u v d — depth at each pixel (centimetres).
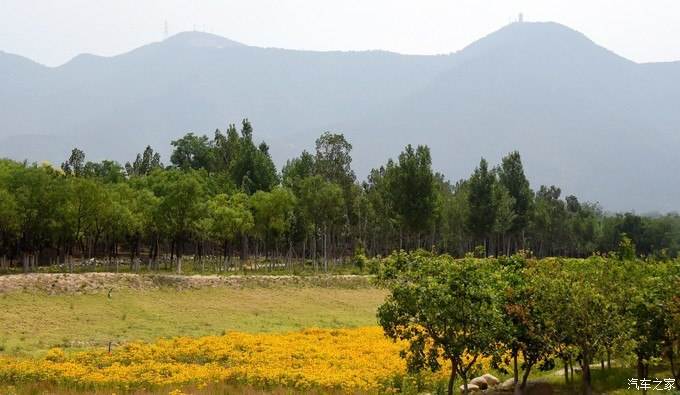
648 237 12594
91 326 5056
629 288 3106
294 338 4553
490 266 3166
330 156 11288
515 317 2864
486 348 2677
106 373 3219
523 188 11219
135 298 6059
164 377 3200
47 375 3106
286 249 11438
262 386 3092
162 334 4894
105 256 10306
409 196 9200
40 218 7269
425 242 12750
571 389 3331
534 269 3081
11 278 5784
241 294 6794
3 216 6788
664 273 3484
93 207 7394
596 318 2775
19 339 4450
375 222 11269
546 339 2827
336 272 8938
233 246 10981
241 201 8994
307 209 9094
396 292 2633
